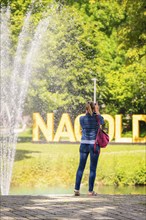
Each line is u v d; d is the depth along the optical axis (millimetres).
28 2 45969
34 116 49938
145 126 60906
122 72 60688
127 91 60344
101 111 63438
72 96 59219
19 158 37500
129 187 31172
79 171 16531
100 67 61250
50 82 55250
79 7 64938
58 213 12750
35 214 12594
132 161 34188
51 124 48875
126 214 12602
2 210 13188
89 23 61625
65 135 48625
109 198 15695
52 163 35250
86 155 16578
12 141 43875
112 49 63281
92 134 16484
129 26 37469
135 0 36656
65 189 29875
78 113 60344
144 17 36656
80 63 59000
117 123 48406
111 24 65062
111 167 33219
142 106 61875
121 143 48188
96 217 12172
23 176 32969
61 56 56531
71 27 57906
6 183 31203
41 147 45719
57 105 56250
